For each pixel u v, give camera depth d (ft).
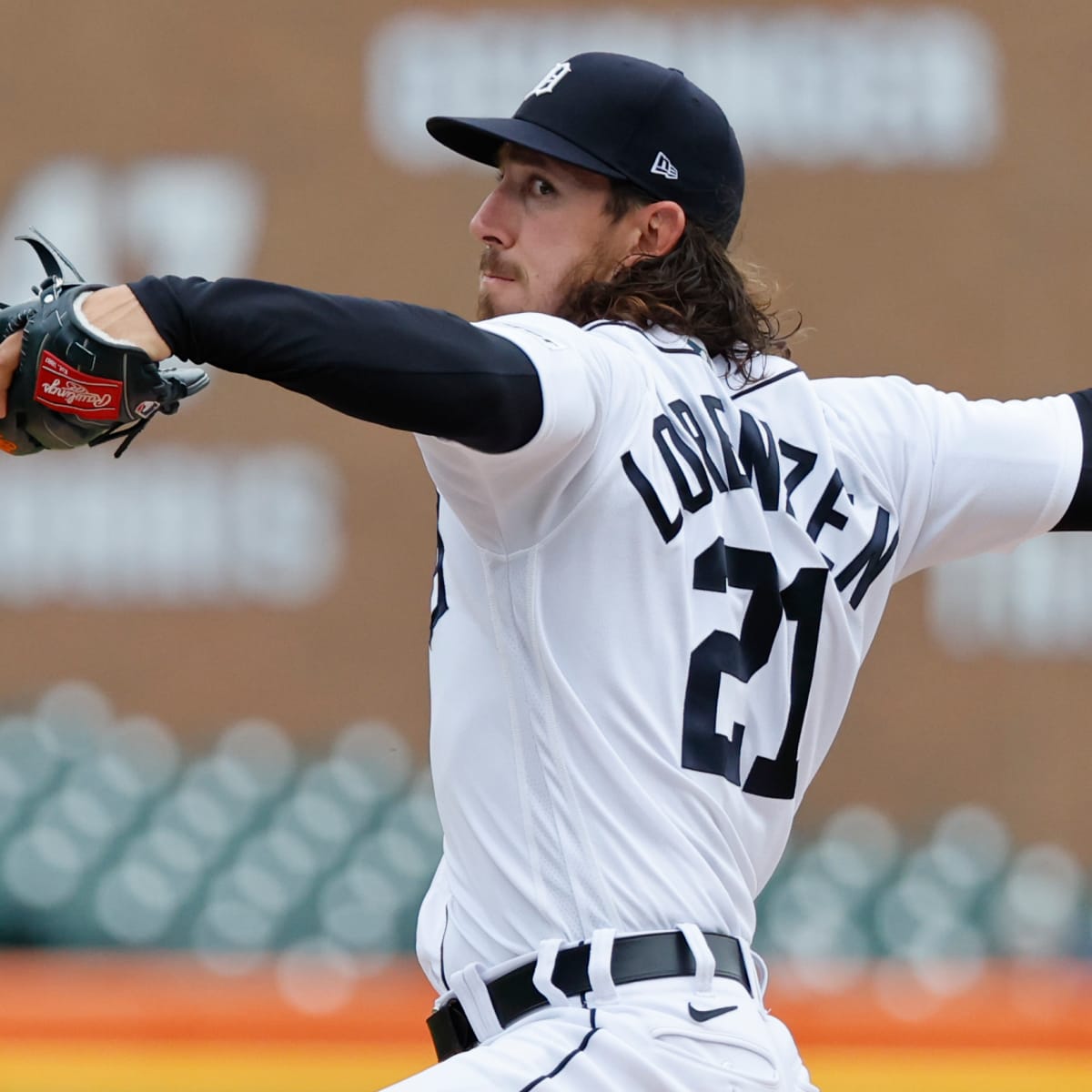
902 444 23.12
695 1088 19.36
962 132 99.50
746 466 21.76
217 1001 49.37
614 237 22.70
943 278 99.45
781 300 98.58
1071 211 99.66
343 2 97.66
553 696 20.06
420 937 21.70
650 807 19.97
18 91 96.22
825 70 98.53
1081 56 99.81
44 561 95.09
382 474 97.09
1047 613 98.73
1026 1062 48.62
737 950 20.48
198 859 80.64
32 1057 46.42
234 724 95.45
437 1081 19.12
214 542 96.17
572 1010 19.62
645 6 97.40
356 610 96.73
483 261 23.21
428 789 89.20
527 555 20.13
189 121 96.99
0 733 87.56
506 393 18.26
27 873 77.71
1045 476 23.35
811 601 21.59
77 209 96.27
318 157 97.60
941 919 83.61
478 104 97.66
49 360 17.97
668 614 20.40
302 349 17.62
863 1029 49.62
